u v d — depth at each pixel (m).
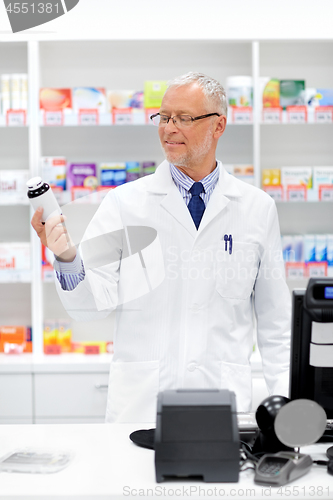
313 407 1.09
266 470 1.05
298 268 2.84
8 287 3.16
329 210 3.17
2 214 3.14
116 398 1.66
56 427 1.37
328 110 2.80
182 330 1.65
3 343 2.92
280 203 3.17
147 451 1.19
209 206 1.73
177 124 1.57
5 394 2.68
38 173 2.85
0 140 3.13
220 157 3.15
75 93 2.84
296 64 3.13
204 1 2.81
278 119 2.80
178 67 3.12
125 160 3.14
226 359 1.67
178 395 1.08
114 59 3.11
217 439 1.03
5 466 1.09
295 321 1.23
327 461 1.13
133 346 1.67
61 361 2.71
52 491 0.99
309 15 2.83
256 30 2.83
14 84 2.82
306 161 3.17
